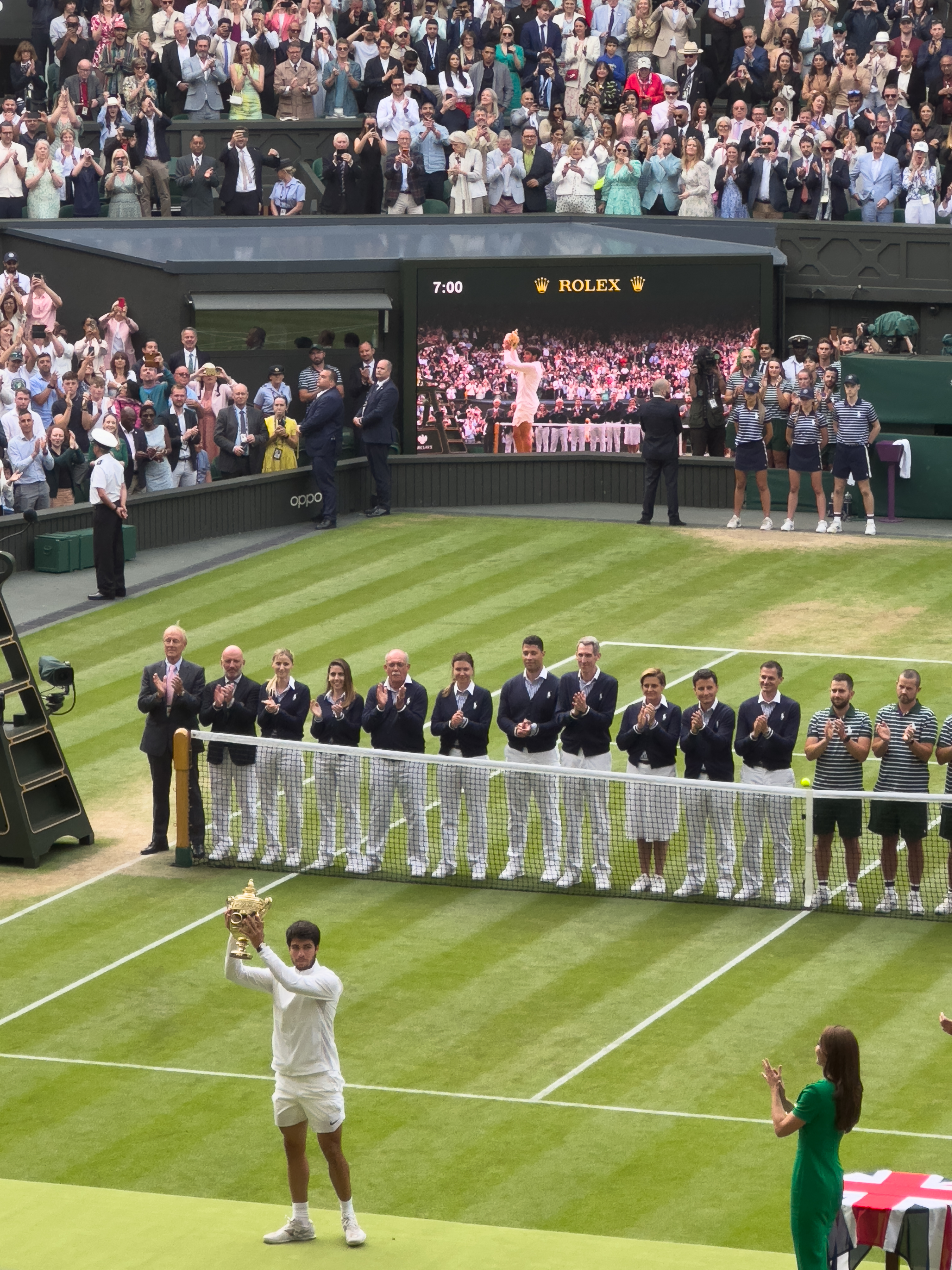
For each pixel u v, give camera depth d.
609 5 62.03
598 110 60.50
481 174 59.69
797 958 27.92
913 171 57.22
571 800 30.97
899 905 29.77
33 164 57.91
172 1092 24.34
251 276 54.59
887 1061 24.50
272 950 19.58
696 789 30.16
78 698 39.31
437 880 31.47
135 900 30.72
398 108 60.06
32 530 47.12
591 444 56.22
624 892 30.83
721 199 58.84
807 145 58.03
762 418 48.88
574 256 55.25
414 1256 19.02
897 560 46.94
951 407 50.25
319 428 50.31
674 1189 21.61
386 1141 22.91
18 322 51.84
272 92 62.16
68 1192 20.77
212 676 39.88
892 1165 21.94
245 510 50.78
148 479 49.88
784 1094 19.86
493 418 55.94
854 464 48.66
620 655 40.69
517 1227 20.83
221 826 32.34
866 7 60.69
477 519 51.59
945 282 56.66
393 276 55.16
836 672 39.50
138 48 61.34
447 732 31.64
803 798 29.80
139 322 55.22
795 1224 17.56
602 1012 26.22
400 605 44.25
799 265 58.03
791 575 45.91
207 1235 19.56
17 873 31.95
